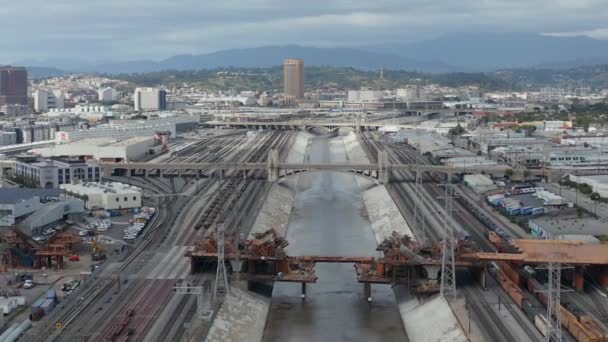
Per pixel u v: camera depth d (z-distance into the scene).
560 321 194.25
